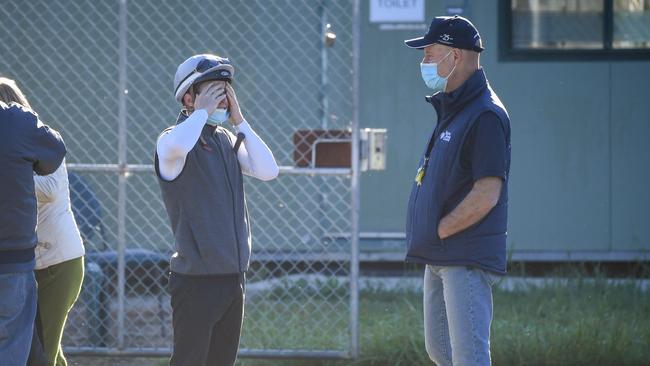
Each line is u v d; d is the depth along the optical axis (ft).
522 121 110.63
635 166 110.73
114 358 80.02
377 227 108.68
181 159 52.60
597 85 110.42
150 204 107.34
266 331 84.07
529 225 111.04
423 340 77.87
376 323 84.84
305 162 77.97
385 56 108.17
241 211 55.01
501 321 85.92
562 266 112.57
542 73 110.32
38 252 60.59
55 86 106.42
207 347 54.03
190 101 55.21
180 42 107.24
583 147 110.63
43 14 106.01
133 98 107.55
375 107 108.47
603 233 110.93
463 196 55.36
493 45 109.91
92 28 106.63
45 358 58.44
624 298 95.35
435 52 56.54
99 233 90.53
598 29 110.22
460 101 55.67
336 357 76.18
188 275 53.11
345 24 106.93
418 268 110.42
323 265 109.70
